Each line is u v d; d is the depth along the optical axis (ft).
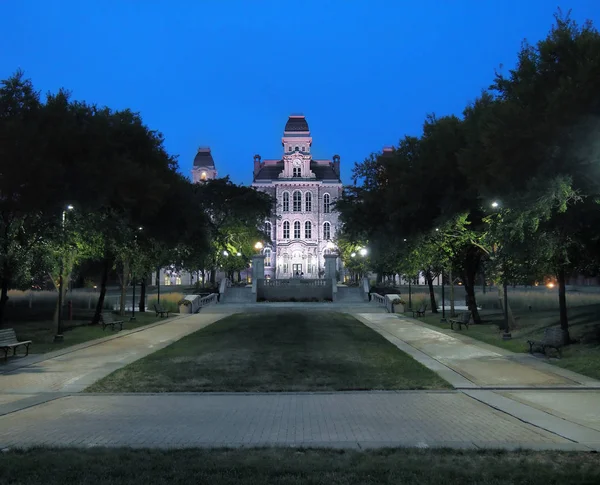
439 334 87.86
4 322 108.37
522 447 25.63
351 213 134.41
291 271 380.78
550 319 89.30
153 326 104.99
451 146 86.74
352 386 44.55
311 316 123.54
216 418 33.63
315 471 21.47
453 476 20.80
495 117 58.23
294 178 387.34
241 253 246.06
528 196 51.80
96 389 43.73
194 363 55.88
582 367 51.80
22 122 69.56
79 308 159.12
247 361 56.85
